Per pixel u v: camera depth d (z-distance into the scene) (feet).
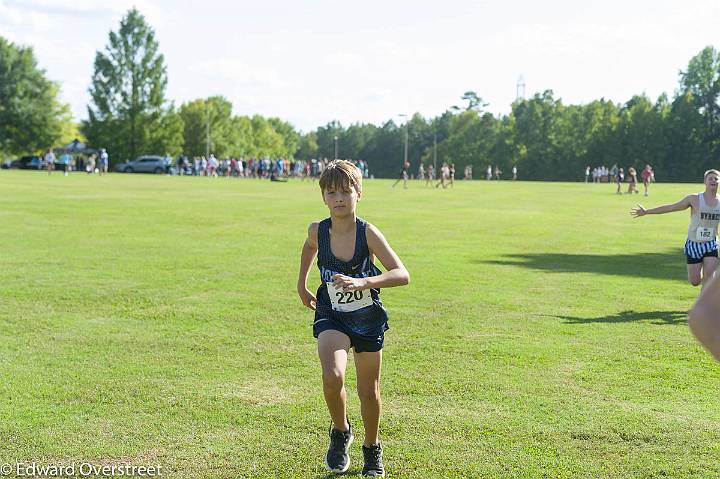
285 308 30.71
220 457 15.48
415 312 30.55
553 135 415.85
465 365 22.41
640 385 20.54
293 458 15.48
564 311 31.14
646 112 381.81
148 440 16.31
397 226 71.82
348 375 21.49
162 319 28.40
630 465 15.12
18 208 82.23
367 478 14.52
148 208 86.94
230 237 58.34
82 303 31.24
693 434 16.84
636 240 63.26
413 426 17.29
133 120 319.88
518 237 63.21
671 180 372.17
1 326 26.78
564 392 19.84
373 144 591.78
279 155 533.96
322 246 14.85
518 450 15.89
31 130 306.96
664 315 30.48
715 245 31.81
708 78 383.24
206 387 20.03
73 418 17.54
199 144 410.52
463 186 204.74
